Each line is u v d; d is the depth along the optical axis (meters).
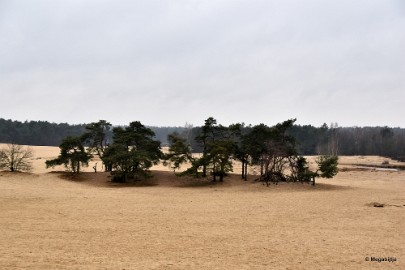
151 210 36.72
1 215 32.31
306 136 199.62
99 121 74.38
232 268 17.94
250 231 27.09
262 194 51.25
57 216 32.41
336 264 18.91
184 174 63.00
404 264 18.97
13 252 20.00
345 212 35.84
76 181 63.62
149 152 68.44
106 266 17.72
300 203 42.09
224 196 49.25
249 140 64.44
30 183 58.62
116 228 27.59
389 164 126.00
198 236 25.23
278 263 18.97
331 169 58.78
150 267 17.72
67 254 19.88
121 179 64.50
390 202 42.72
